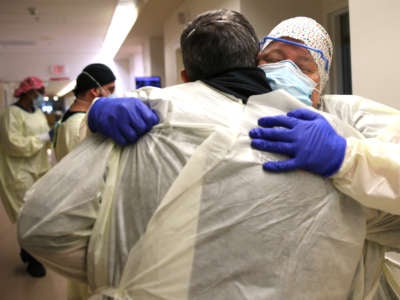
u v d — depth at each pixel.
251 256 0.66
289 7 3.08
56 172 0.74
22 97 3.35
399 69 1.64
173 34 4.85
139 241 0.69
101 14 5.18
